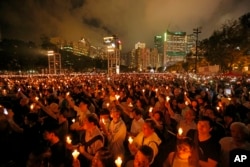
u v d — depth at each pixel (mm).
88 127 5754
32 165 4641
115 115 6332
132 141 5660
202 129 4695
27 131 6543
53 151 5391
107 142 6340
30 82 30078
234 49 44500
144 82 28188
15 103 10703
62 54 116438
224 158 4859
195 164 4109
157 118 7012
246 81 26938
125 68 173750
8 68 83500
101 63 135875
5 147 6430
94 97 13211
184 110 8773
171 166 4250
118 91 14039
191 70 77250
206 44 56156
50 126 5719
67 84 26422
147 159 4070
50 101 11586
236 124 4758
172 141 5711
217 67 33469
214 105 11523
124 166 5676
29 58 91312
